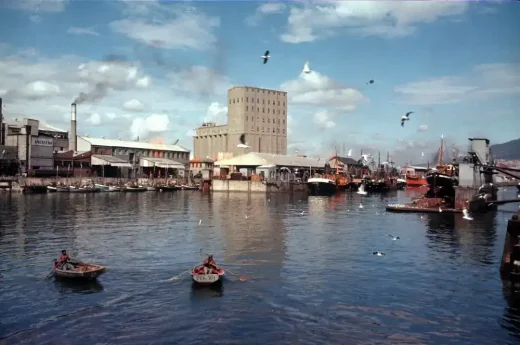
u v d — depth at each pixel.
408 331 25.78
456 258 43.03
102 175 163.00
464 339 24.89
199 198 124.38
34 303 29.41
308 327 26.11
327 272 37.44
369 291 32.50
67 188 135.00
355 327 26.17
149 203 103.81
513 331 25.97
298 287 33.16
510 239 36.41
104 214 77.75
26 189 125.19
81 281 34.09
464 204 83.31
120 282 33.97
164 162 190.62
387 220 72.12
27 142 139.00
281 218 74.62
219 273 33.88
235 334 25.06
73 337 24.59
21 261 40.44
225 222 68.31
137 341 24.17
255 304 29.50
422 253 45.22
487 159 88.19
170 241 50.91
